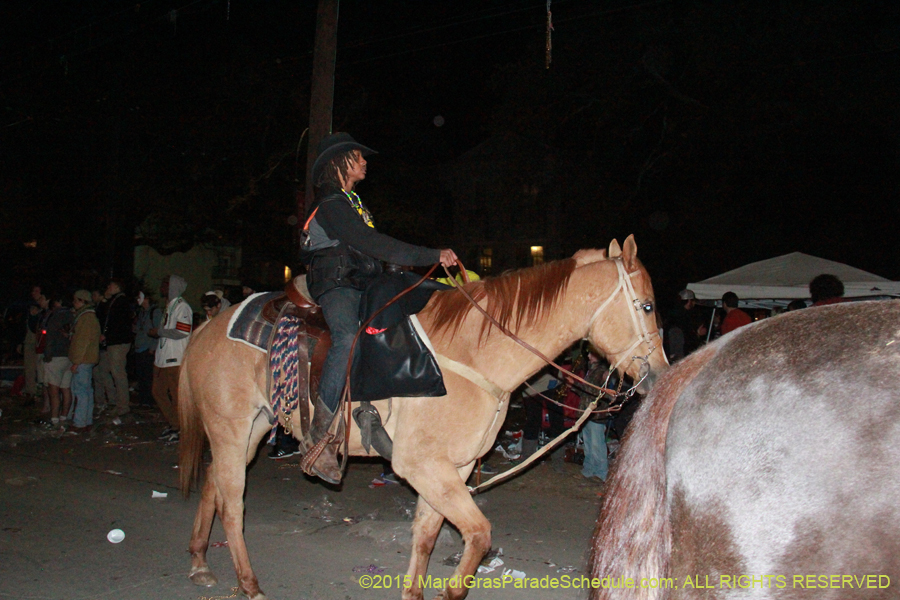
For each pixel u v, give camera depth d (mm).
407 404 3775
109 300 10789
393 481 7293
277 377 4133
